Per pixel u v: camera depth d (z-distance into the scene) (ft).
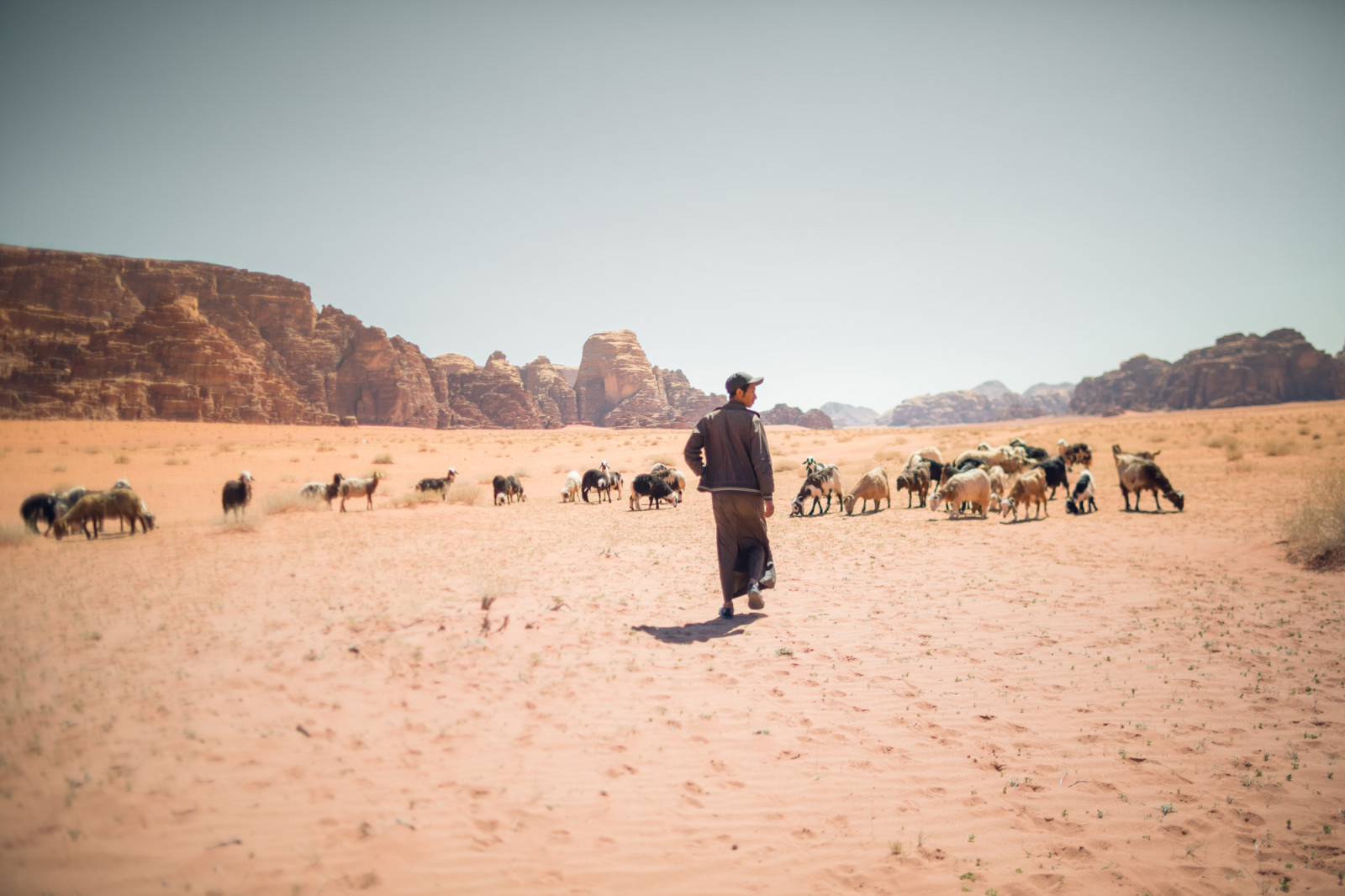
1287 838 12.50
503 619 23.21
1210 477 70.38
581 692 17.72
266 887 9.68
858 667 20.38
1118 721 17.01
